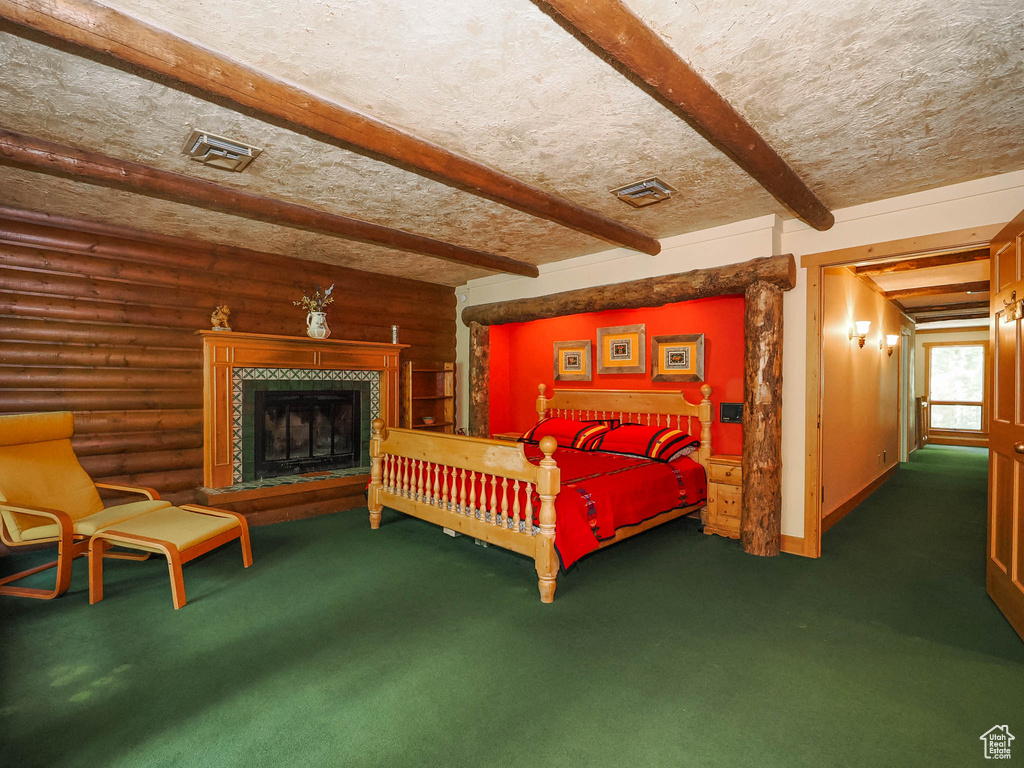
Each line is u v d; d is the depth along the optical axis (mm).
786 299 3996
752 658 2377
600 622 2734
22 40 1813
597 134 2555
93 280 3990
